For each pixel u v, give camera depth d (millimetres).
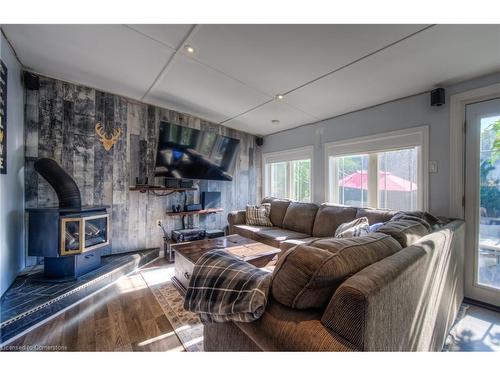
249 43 1867
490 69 1985
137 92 3006
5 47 2002
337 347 666
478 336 1604
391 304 764
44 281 2172
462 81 2191
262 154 4805
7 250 2031
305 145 3854
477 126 2143
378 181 2895
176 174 3426
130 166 3219
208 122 4055
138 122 3285
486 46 1693
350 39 1711
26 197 2484
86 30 1839
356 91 2537
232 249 2346
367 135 2959
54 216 2168
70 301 1995
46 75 2588
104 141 3000
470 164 2178
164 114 3523
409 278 886
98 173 2959
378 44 1745
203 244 2553
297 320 772
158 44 1984
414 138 2518
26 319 1671
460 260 1925
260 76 2400
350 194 3227
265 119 3740
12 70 2168
